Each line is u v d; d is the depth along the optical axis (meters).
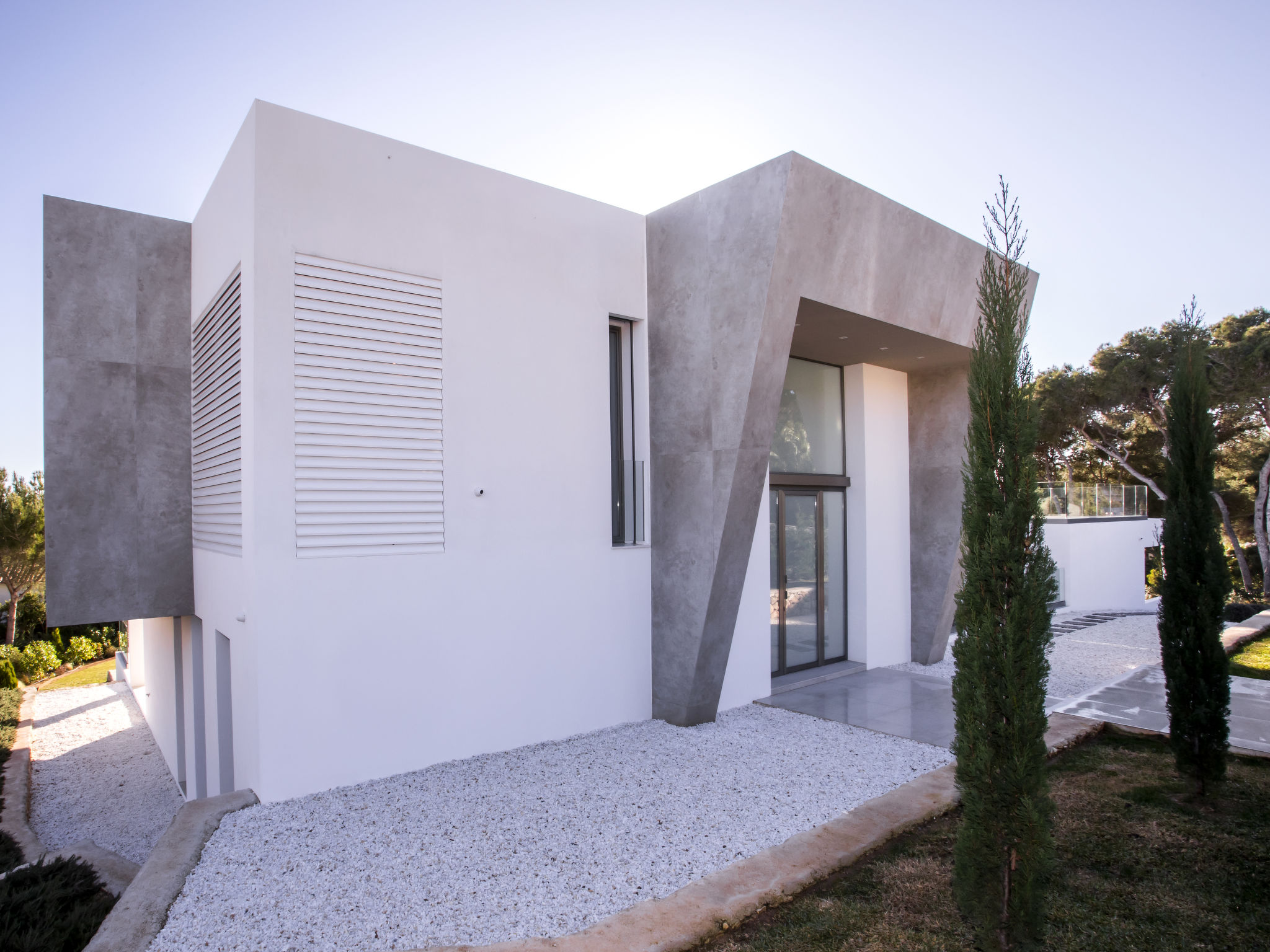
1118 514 22.69
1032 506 3.24
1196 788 5.29
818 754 6.47
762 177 6.39
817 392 10.04
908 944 3.38
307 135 5.53
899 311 7.86
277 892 3.96
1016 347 3.31
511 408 6.60
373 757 5.71
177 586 7.87
